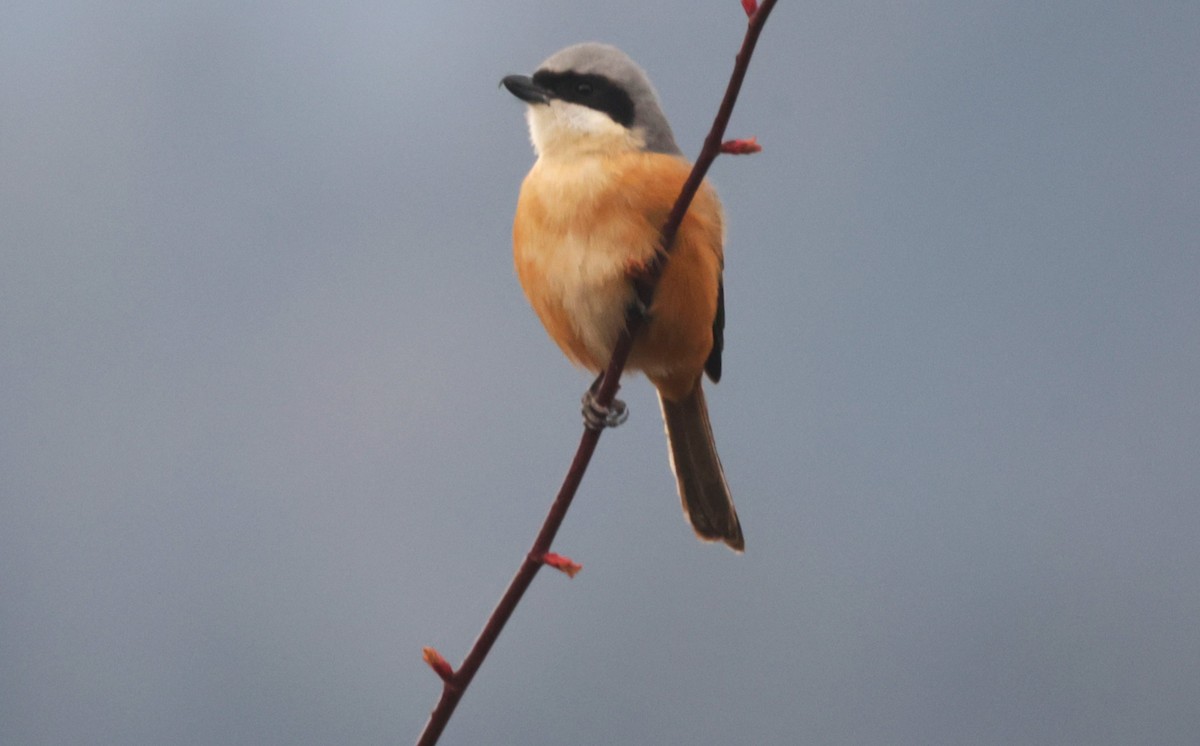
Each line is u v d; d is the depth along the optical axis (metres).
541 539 5.28
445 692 5.09
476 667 5.11
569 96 6.57
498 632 5.14
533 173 6.60
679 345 6.64
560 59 6.69
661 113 6.68
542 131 6.60
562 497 5.40
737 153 5.12
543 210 6.46
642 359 6.73
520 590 5.19
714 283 6.61
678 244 6.34
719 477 7.28
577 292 6.40
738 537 7.27
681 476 7.30
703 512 7.28
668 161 6.46
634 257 6.30
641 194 6.33
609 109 6.54
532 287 6.60
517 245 6.61
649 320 6.46
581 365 6.90
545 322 6.73
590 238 6.35
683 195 5.16
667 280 6.37
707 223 6.50
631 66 6.68
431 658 5.08
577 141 6.51
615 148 6.48
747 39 4.98
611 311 6.39
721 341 7.18
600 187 6.36
